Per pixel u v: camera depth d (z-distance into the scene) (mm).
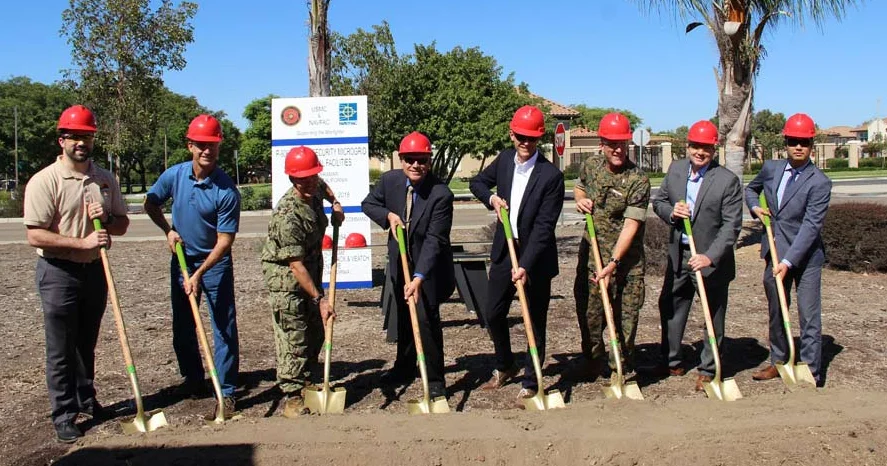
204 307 8664
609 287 5516
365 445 4480
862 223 10719
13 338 7648
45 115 51875
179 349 5559
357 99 8891
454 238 16438
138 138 26125
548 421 4836
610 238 5461
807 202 5465
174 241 5191
